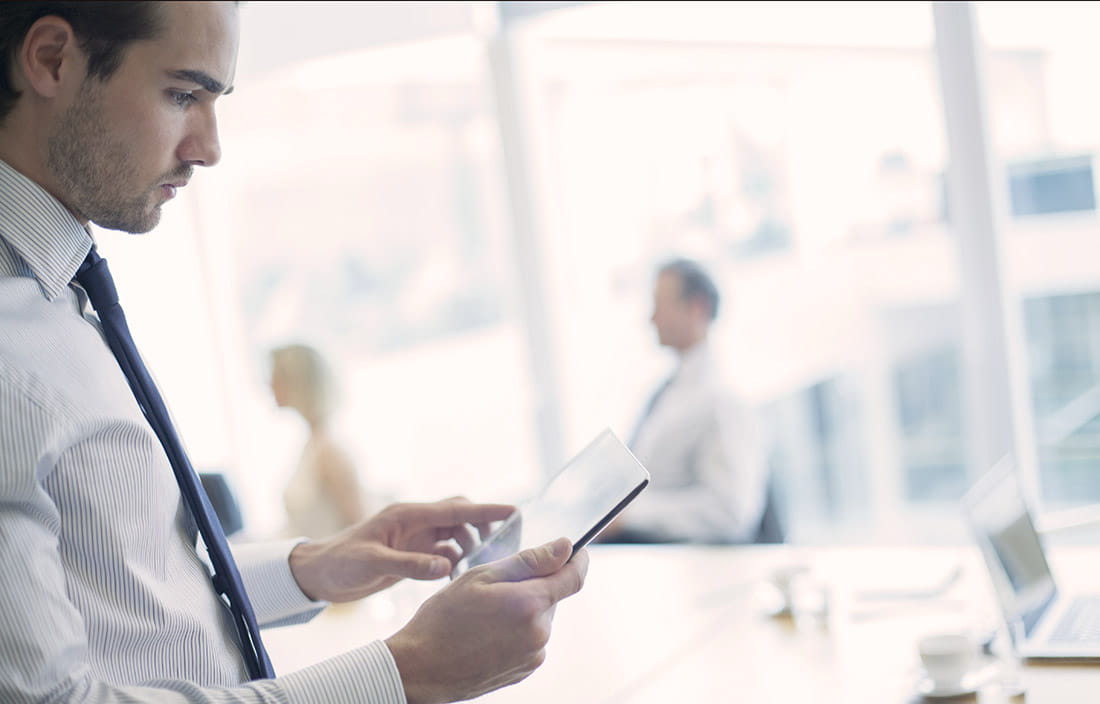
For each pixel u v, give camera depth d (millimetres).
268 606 1546
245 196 4770
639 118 4527
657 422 3473
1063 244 3523
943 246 4352
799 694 1645
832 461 4895
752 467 3436
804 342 4758
